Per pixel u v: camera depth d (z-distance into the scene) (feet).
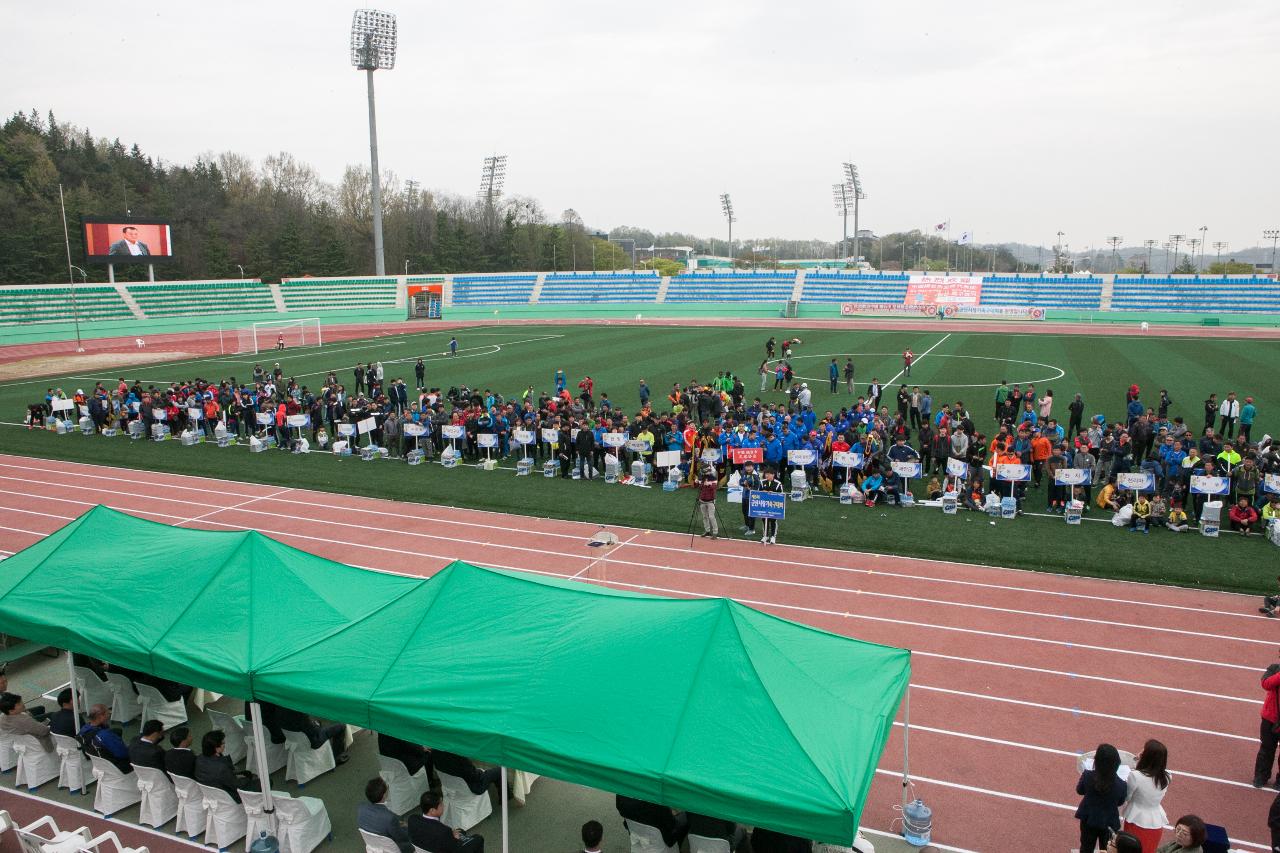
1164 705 43.83
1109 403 123.54
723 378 124.67
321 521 76.43
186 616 36.94
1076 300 281.54
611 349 201.16
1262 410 117.60
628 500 81.35
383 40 324.19
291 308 311.88
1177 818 35.35
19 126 422.41
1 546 70.54
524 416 97.04
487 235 467.52
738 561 65.00
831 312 300.20
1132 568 61.41
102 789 36.63
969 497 77.36
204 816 35.14
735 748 27.61
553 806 36.94
